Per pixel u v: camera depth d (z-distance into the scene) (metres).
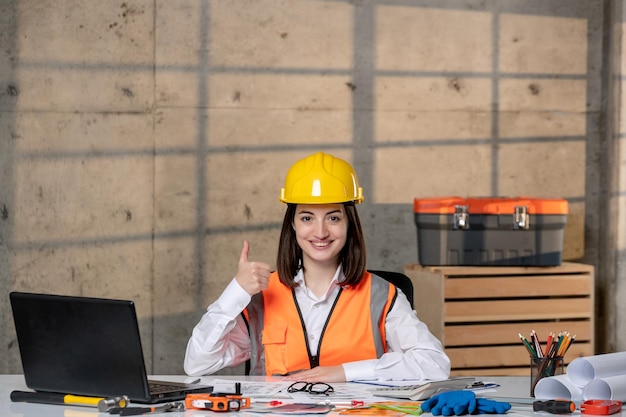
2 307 5.95
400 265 6.25
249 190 6.11
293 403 2.58
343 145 6.19
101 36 5.98
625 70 6.20
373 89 6.21
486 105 6.32
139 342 2.47
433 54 6.26
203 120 6.07
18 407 2.55
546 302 5.43
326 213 3.19
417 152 6.25
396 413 2.46
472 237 5.44
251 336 3.29
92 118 5.98
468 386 2.91
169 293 6.07
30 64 5.93
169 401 2.59
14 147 5.93
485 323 5.38
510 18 6.34
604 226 6.40
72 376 2.59
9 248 5.95
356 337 3.26
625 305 6.21
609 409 2.46
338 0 6.17
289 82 6.13
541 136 6.38
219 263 6.10
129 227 6.03
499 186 6.34
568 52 6.40
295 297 3.30
